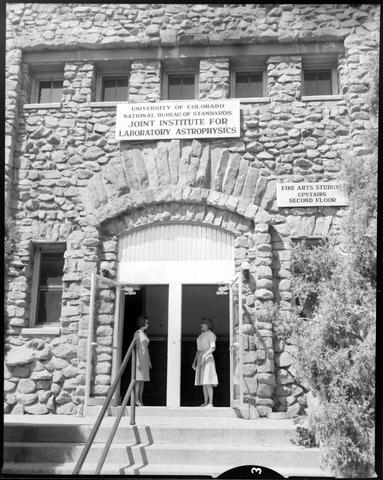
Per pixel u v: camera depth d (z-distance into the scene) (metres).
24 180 9.83
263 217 9.27
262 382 8.62
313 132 9.58
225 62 10.02
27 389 9.01
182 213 9.60
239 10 10.05
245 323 8.90
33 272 9.71
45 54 10.28
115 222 9.71
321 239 9.16
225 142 9.70
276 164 9.54
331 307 7.03
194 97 10.32
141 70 10.12
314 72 10.17
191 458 6.32
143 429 6.78
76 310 9.27
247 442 6.68
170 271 9.54
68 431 6.82
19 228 9.62
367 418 6.46
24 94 10.20
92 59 10.21
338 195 9.26
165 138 9.74
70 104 10.08
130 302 10.88
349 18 9.81
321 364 6.73
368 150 9.03
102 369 9.03
